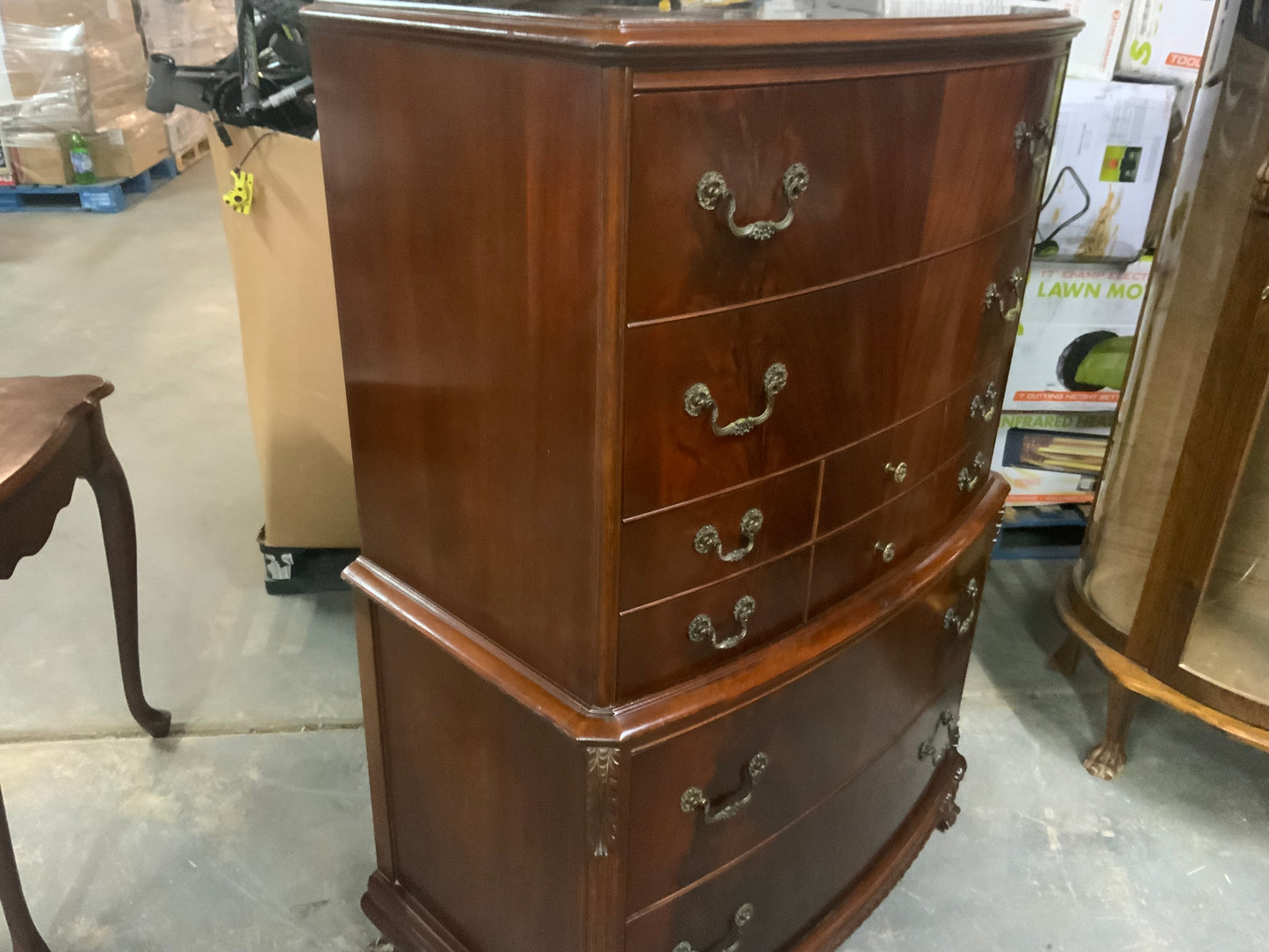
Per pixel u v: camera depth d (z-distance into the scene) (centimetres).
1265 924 137
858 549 104
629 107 65
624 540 80
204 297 344
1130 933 135
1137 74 176
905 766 131
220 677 178
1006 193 103
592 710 87
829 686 106
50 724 165
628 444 76
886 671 116
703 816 98
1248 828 153
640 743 88
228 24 427
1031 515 218
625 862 93
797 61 72
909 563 114
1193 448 134
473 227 79
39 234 397
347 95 86
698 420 80
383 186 87
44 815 148
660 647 88
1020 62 95
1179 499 138
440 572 99
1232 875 144
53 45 392
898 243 89
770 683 97
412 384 93
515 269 77
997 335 115
